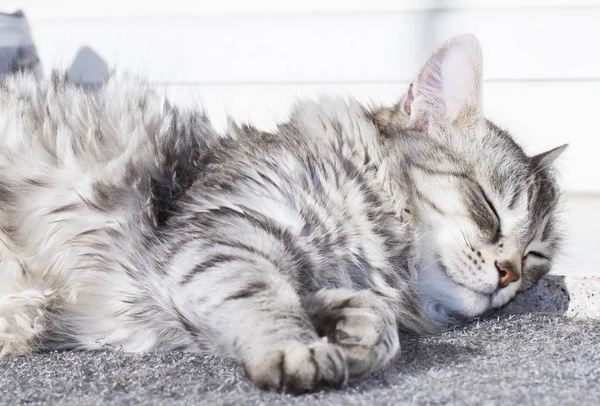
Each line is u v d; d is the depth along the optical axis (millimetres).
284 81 1057
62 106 858
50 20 1068
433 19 1035
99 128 844
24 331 811
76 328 812
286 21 1051
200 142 859
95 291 803
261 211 784
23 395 717
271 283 749
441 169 859
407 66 1043
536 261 906
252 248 766
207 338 770
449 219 853
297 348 715
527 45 1027
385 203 840
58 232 811
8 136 840
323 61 1052
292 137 846
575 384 723
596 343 809
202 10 1058
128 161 828
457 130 883
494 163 880
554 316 885
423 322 851
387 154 854
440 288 856
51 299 809
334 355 713
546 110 1031
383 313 755
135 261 786
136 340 803
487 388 713
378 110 899
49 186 820
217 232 771
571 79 1026
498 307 862
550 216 917
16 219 817
